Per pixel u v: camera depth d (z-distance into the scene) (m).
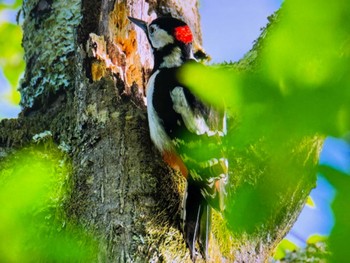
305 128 4.69
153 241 7.68
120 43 9.64
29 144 9.65
